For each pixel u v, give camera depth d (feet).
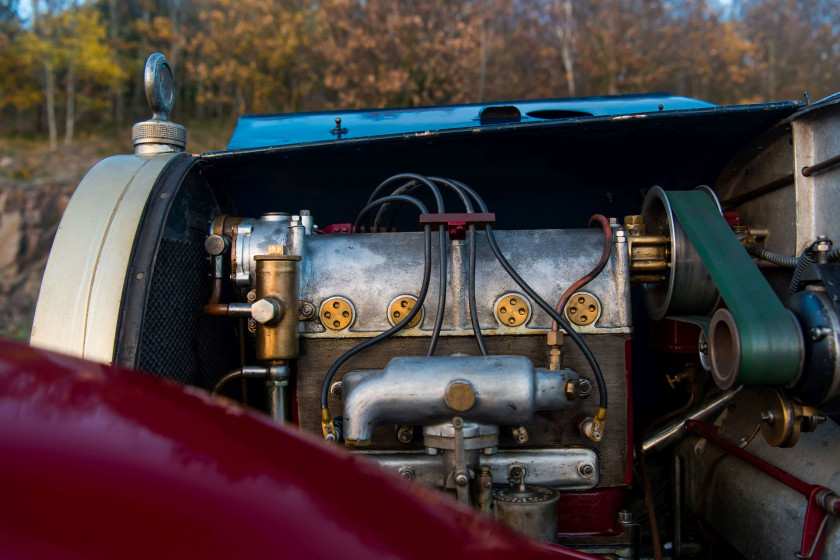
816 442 5.45
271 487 2.07
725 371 4.70
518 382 4.80
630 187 7.86
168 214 5.49
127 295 5.02
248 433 2.38
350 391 5.26
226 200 7.30
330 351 5.67
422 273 5.72
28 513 1.70
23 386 2.19
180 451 2.10
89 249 5.19
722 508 6.19
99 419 2.12
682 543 6.73
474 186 7.86
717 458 6.44
